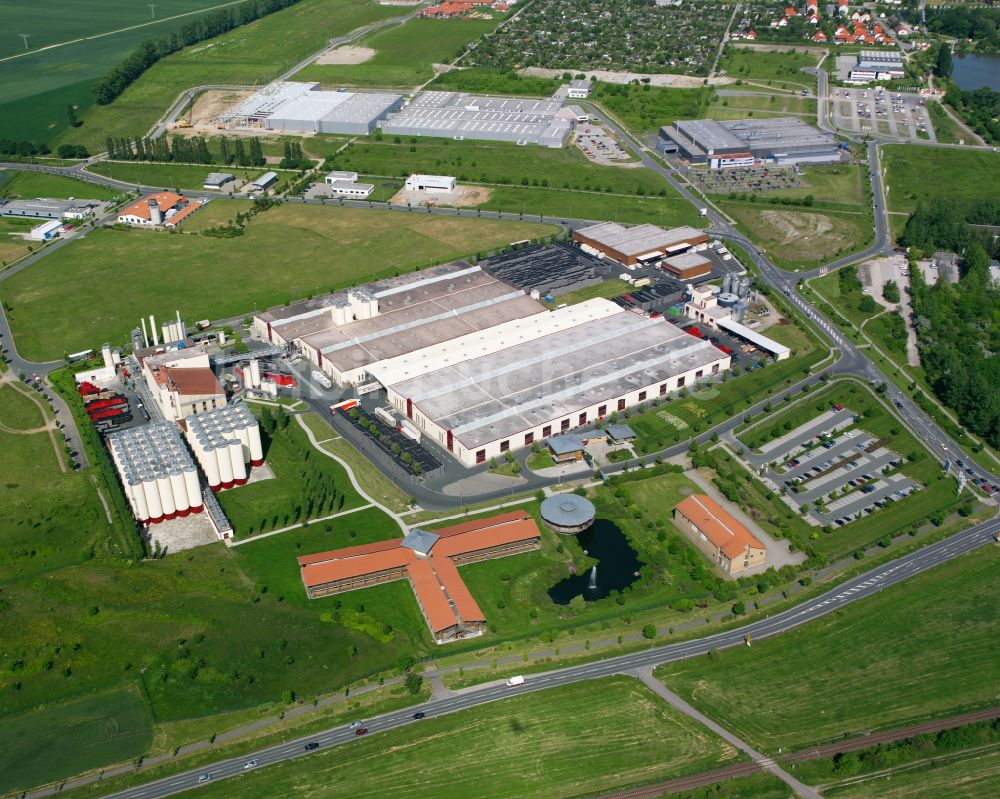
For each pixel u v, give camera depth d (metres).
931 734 199.12
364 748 197.00
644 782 189.50
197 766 193.62
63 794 187.50
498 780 190.12
